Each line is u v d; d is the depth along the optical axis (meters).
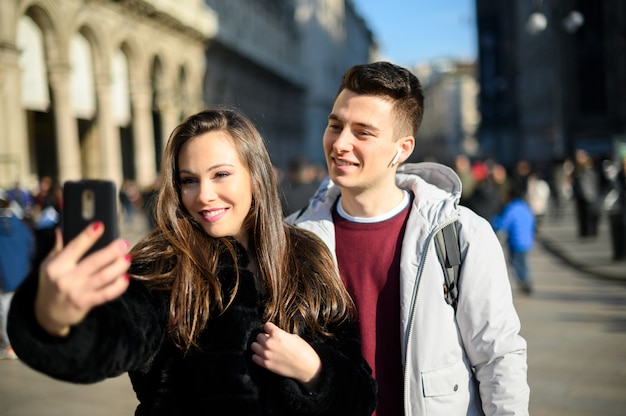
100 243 1.33
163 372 1.76
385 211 2.51
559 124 35.53
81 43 24.14
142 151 28.17
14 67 19.36
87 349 1.38
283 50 57.97
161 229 1.91
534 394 5.65
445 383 2.27
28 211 17.36
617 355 6.79
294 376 1.71
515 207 10.48
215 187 1.89
